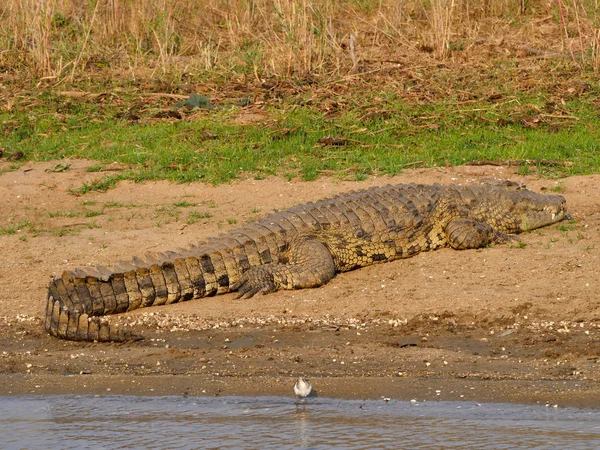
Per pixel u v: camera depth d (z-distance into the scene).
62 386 24.89
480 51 62.62
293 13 59.81
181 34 68.50
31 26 59.84
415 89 54.03
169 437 21.33
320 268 32.47
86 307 30.19
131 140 49.44
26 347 28.08
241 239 32.97
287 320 29.44
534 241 35.50
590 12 65.06
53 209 41.59
